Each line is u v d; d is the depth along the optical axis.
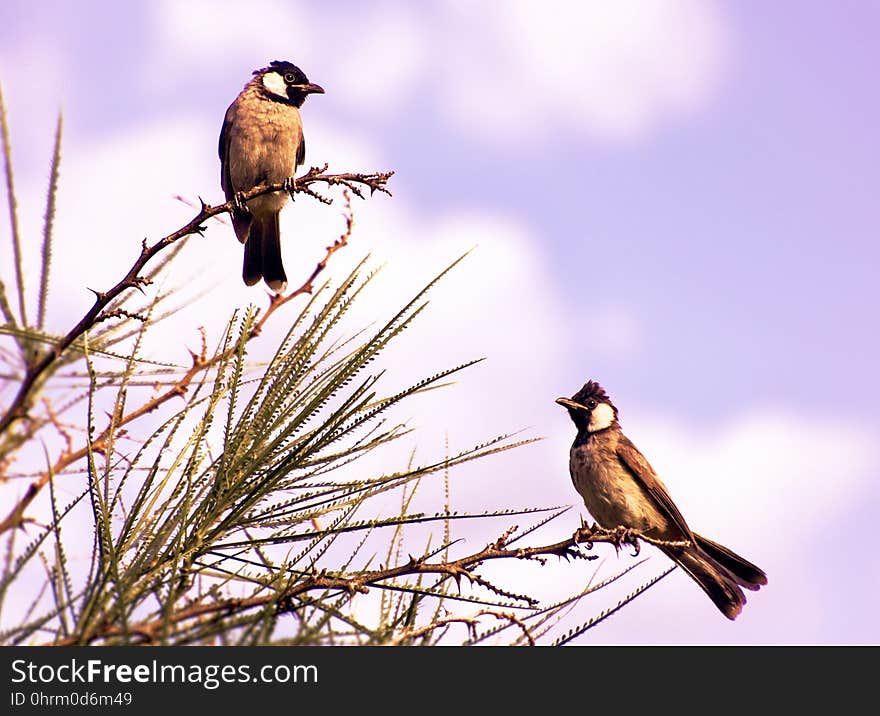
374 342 3.99
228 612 3.47
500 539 4.27
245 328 3.96
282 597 3.64
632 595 3.64
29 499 3.20
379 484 4.06
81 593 3.20
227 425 3.88
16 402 3.20
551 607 3.77
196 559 3.82
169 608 3.16
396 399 4.00
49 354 3.22
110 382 3.58
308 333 3.97
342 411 3.95
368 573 4.04
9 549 2.87
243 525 3.92
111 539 3.42
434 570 4.11
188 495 3.78
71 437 3.54
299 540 3.97
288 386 3.93
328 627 3.38
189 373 3.88
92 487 3.41
